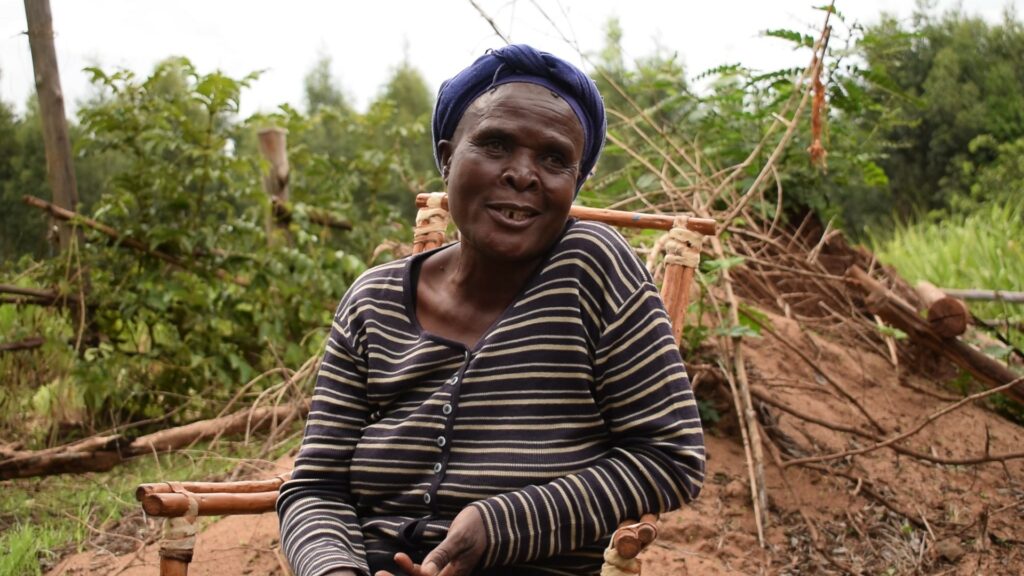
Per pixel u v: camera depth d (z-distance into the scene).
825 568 2.97
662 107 4.70
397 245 4.59
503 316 1.76
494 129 1.69
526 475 1.67
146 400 4.88
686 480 1.66
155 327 5.21
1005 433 3.94
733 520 3.12
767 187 4.42
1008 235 6.83
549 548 1.62
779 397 3.75
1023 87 10.47
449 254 1.89
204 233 4.98
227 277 5.14
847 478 3.39
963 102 10.12
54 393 4.68
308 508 1.77
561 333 1.73
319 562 1.62
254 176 5.59
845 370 4.18
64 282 4.79
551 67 1.73
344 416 1.84
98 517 3.63
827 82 4.04
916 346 4.32
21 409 4.73
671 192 3.99
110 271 4.94
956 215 8.81
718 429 3.54
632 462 1.66
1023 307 5.75
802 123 4.57
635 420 1.70
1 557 3.22
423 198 2.52
